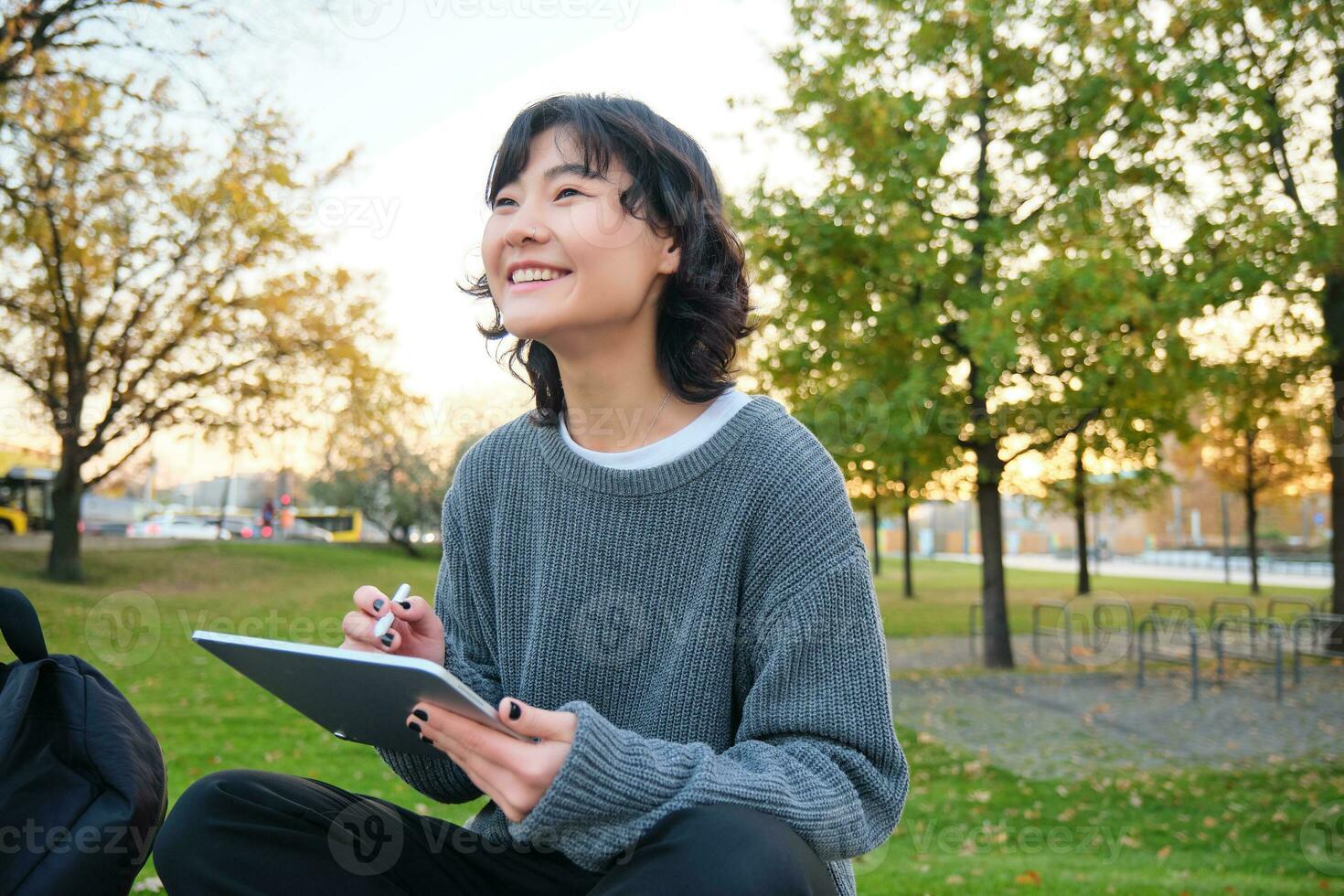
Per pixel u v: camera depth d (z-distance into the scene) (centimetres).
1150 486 1734
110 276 1027
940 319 998
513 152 114
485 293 142
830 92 988
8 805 100
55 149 893
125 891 107
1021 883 373
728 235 124
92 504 1934
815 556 111
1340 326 1110
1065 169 1002
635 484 115
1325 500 2939
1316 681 1047
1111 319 902
